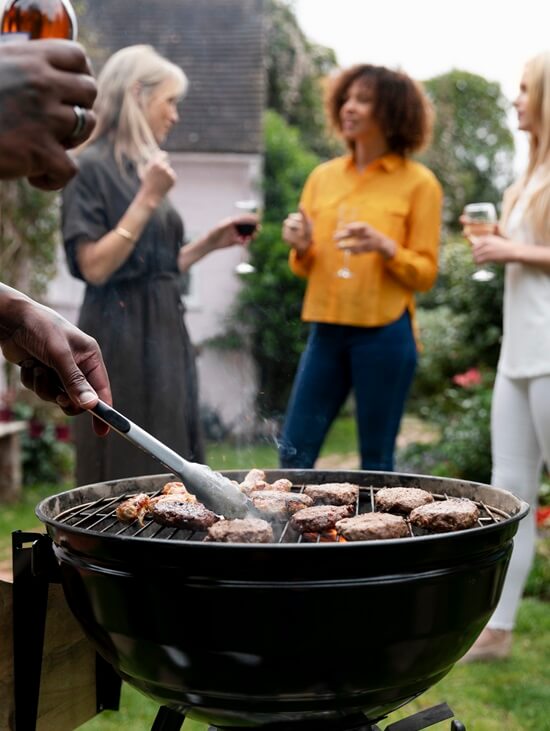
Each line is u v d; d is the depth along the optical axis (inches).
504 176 581.3
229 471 71.0
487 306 241.8
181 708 47.6
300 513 53.4
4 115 28.6
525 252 96.6
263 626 41.9
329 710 44.9
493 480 103.9
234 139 339.9
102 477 99.0
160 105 105.0
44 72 28.9
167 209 103.6
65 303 275.6
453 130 519.5
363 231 108.7
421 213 117.0
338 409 121.6
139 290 99.9
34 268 229.1
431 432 294.8
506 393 101.1
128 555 43.1
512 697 95.6
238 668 42.9
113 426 52.1
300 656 42.3
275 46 426.0
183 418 102.3
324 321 116.6
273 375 315.6
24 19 38.0
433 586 43.6
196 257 114.7
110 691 64.8
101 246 95.7
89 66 30.9
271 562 40.9
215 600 42.0
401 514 57.2
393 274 114.4
